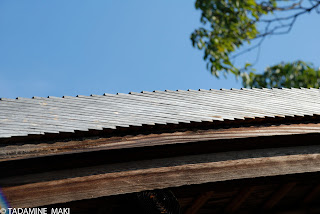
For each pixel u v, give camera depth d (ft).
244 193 14.01
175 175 10.57
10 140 9.25
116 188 10.03
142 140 10.41
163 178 10.44
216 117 11.46
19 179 9.41
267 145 11.71
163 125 10.53
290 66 35.78
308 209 16.07
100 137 10.09
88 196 9.76
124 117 11.14
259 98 14.06
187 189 10.89
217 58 31.86
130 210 10.69
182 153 10.80
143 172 10.36
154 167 10.48
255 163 11.42
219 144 11.09
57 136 9.65
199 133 10.96
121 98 12.48
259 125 11.62
